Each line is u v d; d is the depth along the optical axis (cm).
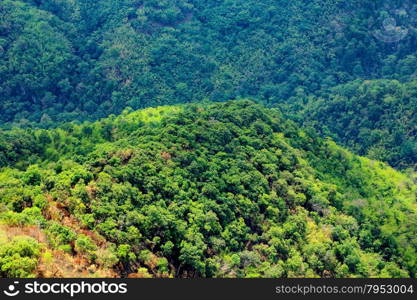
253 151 8869
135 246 6153
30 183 7025
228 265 6638
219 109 10344
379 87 15900
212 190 7506
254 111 10375
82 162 7856
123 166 7300
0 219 5697
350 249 7712
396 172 11688
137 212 6550
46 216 6162
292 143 10275
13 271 5000
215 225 7000
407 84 15788
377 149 14425
